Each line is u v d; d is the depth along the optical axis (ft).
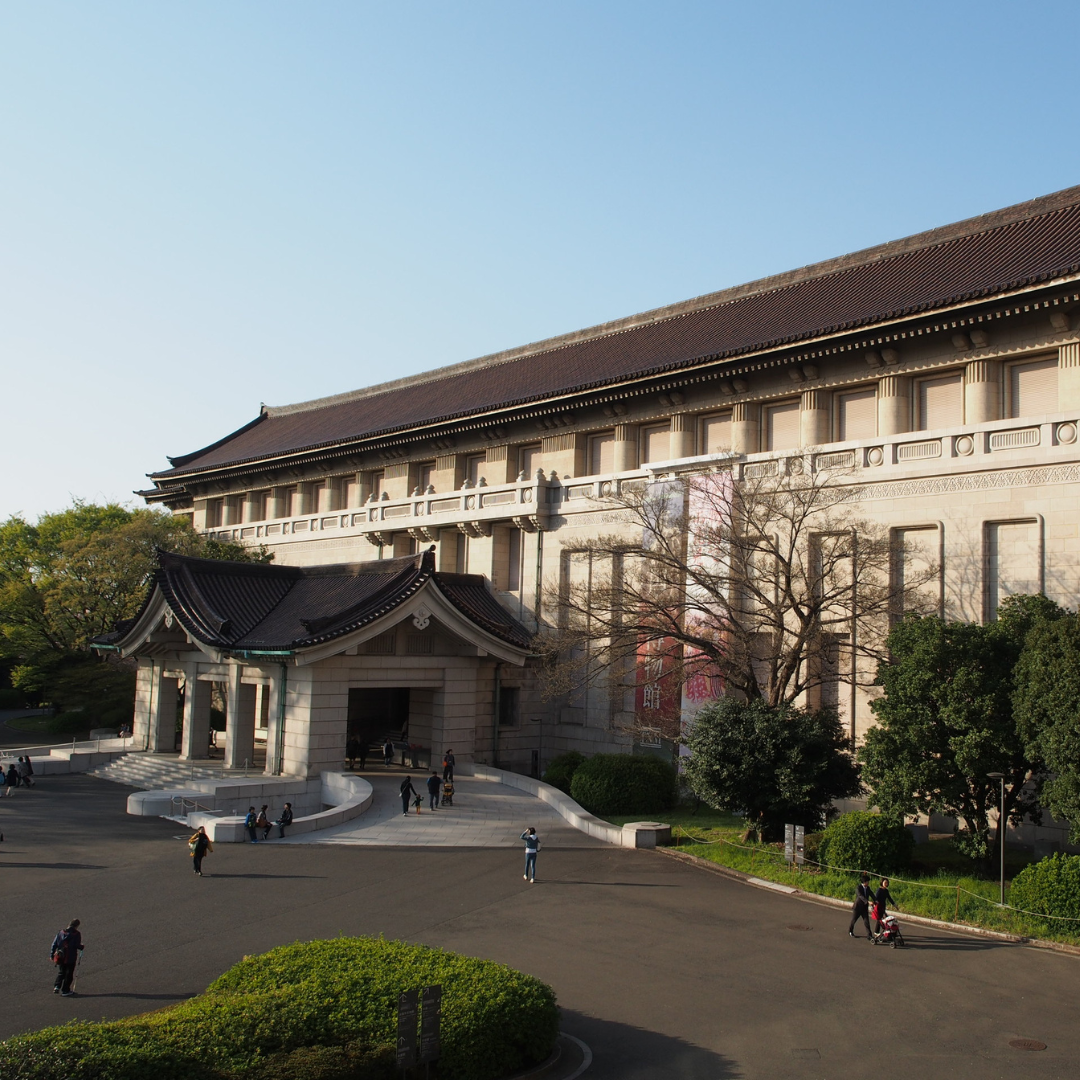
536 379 172.76
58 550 212.84
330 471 196.65
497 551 153.38
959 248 131.44
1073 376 98.53
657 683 118.21
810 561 104.42
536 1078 44.65
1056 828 86.12
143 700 155.33
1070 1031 50.85
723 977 58.54
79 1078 33.09
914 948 64.64
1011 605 83.66
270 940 64.90
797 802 88.12
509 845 96.63
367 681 124.57
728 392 127.95
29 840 97.86
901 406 112.47
